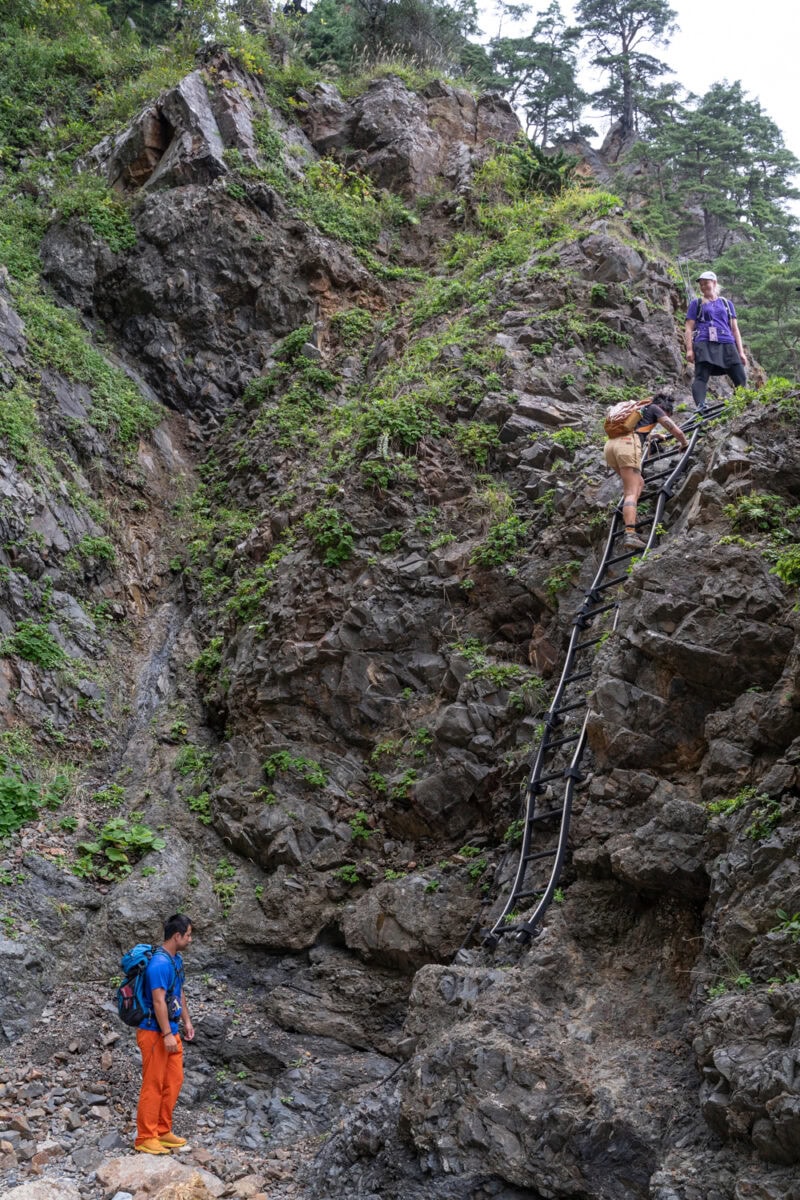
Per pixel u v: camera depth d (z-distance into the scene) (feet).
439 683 30.42
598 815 22.68
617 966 21.02
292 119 60.29
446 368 39.37
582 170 113.70
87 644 35.94
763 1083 15.70
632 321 41.24
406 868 27.99
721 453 26.37
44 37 67.26
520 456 35.04
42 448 39.32
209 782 31.68
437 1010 21.15
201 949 27.48
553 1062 18.56
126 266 49.70
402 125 60.44
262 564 36.96
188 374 48.44
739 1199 15.30
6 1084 22.81
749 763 21.11
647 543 27.53
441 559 32.22
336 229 53.47
